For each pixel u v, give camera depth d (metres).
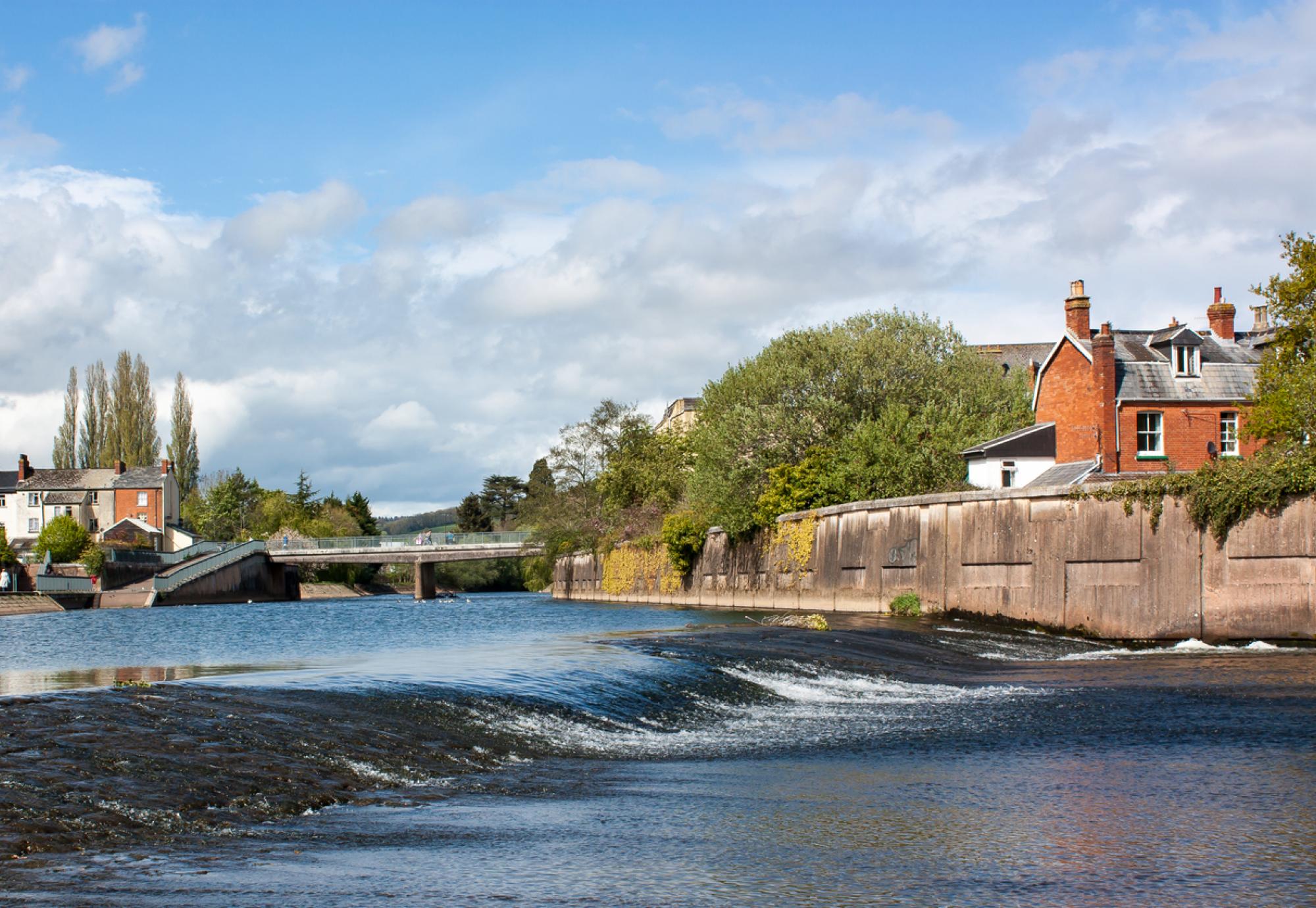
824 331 65.56
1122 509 36.12
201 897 8.27
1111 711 19.98
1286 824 11.40
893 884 9.18
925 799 12.68
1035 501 38.47
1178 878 9.40
